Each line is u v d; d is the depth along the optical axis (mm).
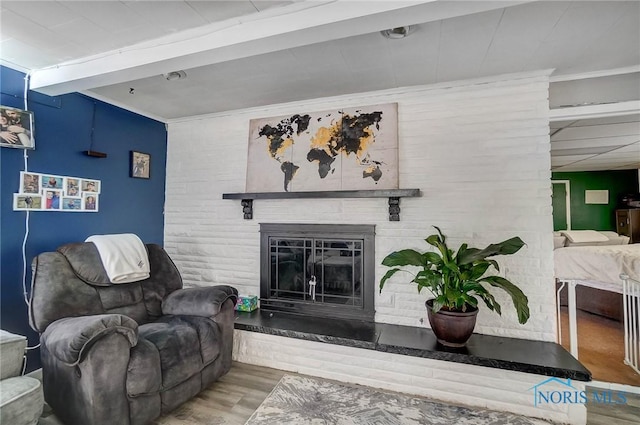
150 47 1931
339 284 2850
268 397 2127
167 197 3523
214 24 1745
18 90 2270
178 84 2584
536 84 2375
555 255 3414
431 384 2162
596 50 2012
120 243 2475
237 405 2037
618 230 5875
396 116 2697
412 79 2479
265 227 3082
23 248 2299
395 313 2654
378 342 2254
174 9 1621
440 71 2336
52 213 2480
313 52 2064
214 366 2191
